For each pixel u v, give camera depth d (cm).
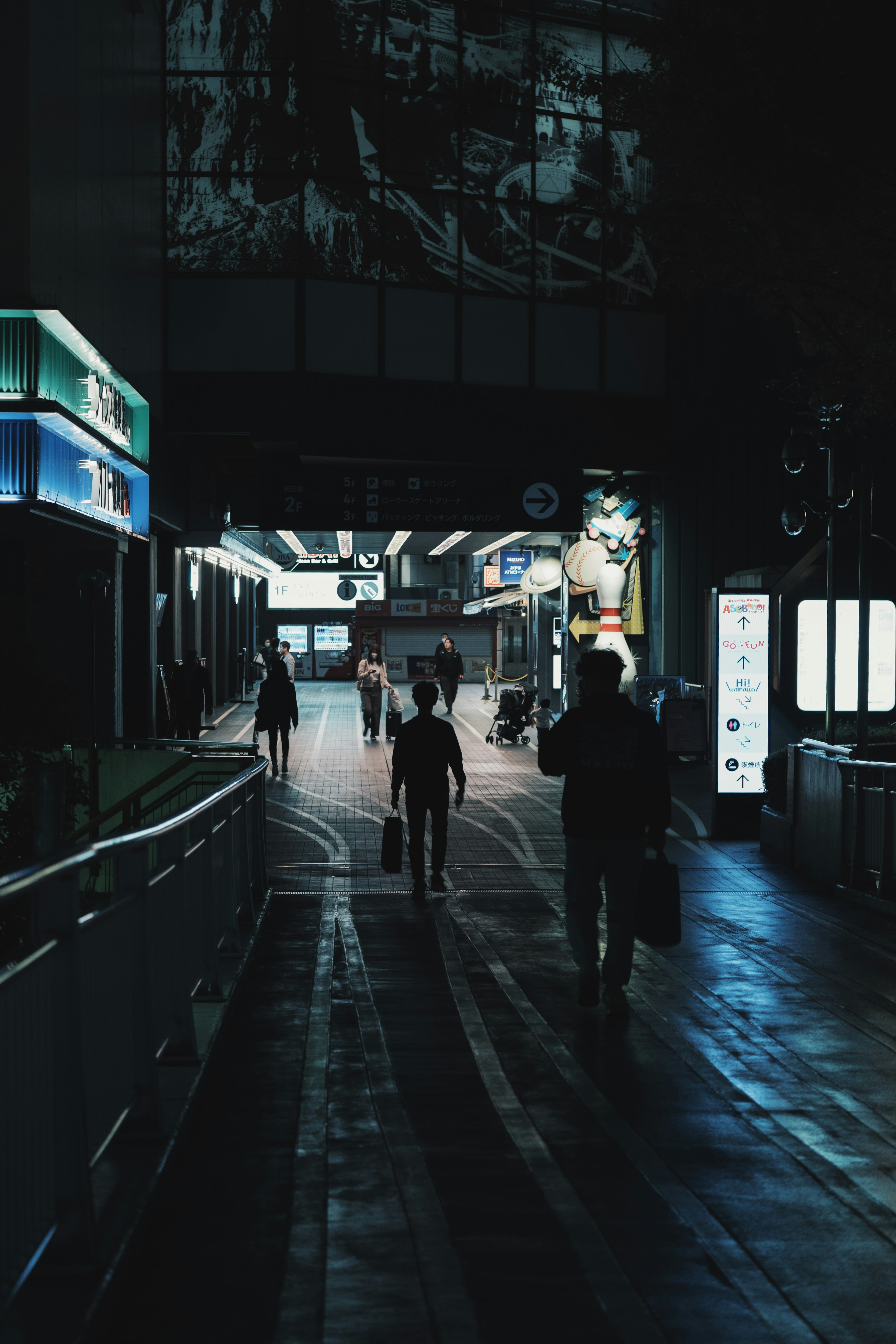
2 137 1354
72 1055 347
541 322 2408
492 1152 498
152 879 499
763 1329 338
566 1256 388
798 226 1029
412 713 3406
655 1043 684
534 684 3694
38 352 1410
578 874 735
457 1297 355
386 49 2262
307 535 3653
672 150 1048
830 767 1305
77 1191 345
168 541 2472
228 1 2192
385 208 2272
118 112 1820
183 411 2202
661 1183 460
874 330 1085
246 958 854
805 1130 534
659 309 2502
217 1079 605
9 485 1421
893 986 841
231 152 2202
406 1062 641
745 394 2783
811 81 898
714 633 1645
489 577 3125
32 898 343
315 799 1955
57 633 1991
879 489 2762
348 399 2247
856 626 1802
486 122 2344
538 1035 698
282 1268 376
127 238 1880
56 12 1462
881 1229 417
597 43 2423
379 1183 456
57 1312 318
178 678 2356
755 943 997
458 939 1017
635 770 719
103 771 1769
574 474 2405
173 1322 338
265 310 2209
